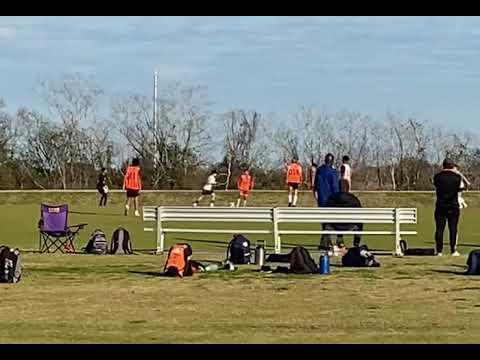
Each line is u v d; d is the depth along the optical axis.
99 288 14.57
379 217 20.28
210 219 20.70
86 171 66.69
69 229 22.80
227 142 64.38
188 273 16.12
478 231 29.25
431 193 51.84
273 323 11.48
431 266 17.58
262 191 53.88
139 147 64.88
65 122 66.75
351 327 11.20
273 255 17.83
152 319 11.77
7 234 27.33
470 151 62.59
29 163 65.94
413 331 10.93
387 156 63.97
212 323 11.48
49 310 12.47
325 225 20.77
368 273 16.39
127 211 38.44
